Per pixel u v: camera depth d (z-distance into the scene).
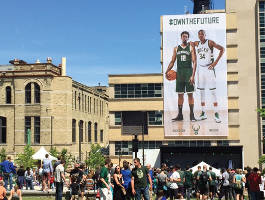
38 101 66.06
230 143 62.03
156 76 63.66
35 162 56.00
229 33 62.94
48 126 65.25
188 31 63.19
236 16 62.94
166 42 63.44
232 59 62.53
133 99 64.00
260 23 62.00
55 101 65.88
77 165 22.56
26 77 66.31
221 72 62.50
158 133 63.25
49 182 28.42
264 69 61.69
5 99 66.69
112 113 64.62
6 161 26.61
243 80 62.28
